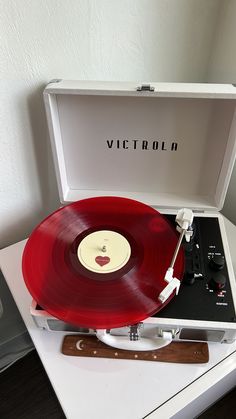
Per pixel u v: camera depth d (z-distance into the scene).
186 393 0.58
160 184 0.83
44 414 1.13
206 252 0.68
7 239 0.94
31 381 1.20
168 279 0.56
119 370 0.61
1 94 0.69
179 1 0.76
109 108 0.69
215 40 0.90
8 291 1.06
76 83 0.65
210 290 0.62
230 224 0.91
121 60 0.79
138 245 0.67
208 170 0.78
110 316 0.56
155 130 0.72
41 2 0.62
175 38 0.82
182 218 0.63
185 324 0.58
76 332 0.66
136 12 0.73
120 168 0.80
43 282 0.61
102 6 0.68
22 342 1.23
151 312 0.57
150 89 0.62
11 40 0.64
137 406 0.57
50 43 0.68
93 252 0.65
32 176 0.86
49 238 0.67
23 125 0.76
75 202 0.74
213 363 0.62
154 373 0.61
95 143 0.75
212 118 0.69
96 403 0.57
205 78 0.98
